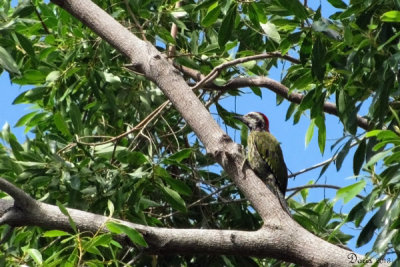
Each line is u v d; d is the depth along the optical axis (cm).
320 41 1112
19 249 1241
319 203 1390
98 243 921
